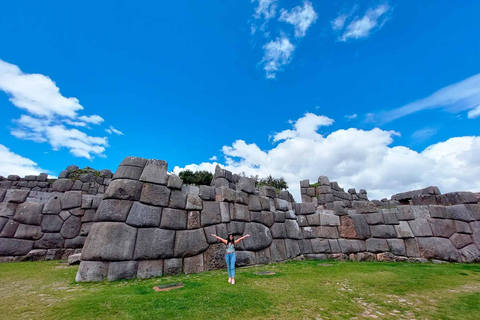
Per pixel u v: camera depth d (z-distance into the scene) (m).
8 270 7.23
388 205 18.69
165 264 7.05
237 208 9.70
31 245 9.30
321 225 12.47
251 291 5.16
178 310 3.86
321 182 19.81
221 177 10.93
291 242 11.58
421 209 11.70
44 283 5.65
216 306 4.13
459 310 4.37
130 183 7.37
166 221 7.54
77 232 10.06
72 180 16.73
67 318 3.44
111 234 6.50
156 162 8.23
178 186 8.29
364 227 12.09
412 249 11.08
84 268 5.98
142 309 3.84
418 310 4.37
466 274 7.56
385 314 4.15
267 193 11.83
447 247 10.66
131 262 6.48
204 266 7.83
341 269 8.27
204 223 8.43
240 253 9.00
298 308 4.29
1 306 3.93
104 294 4.65
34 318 3.43
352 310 4.30
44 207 9.91
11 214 9.37
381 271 7.95
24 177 18.39
